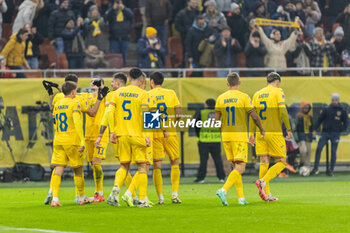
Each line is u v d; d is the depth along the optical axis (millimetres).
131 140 32188
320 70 65000
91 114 36562
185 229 23297
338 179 58250
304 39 76750
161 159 34688
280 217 27016
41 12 73688
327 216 27359
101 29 72500
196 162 62812
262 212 29188
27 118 59844
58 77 65625
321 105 64062
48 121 59938
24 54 66875
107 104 33906
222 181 56625
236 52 70125
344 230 22609
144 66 69062
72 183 56875
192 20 73750
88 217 27906
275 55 70188
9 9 74562
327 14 83938
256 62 69125
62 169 34531
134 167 61156
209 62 70688
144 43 69125
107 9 79500
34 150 59938
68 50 69562
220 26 73000
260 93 36062
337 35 75875
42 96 59844
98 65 69938
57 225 25062
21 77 65625
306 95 63938
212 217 27250
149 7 75500
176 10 78812
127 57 79625
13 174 59219
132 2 82438
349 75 71312
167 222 25578
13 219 27609
